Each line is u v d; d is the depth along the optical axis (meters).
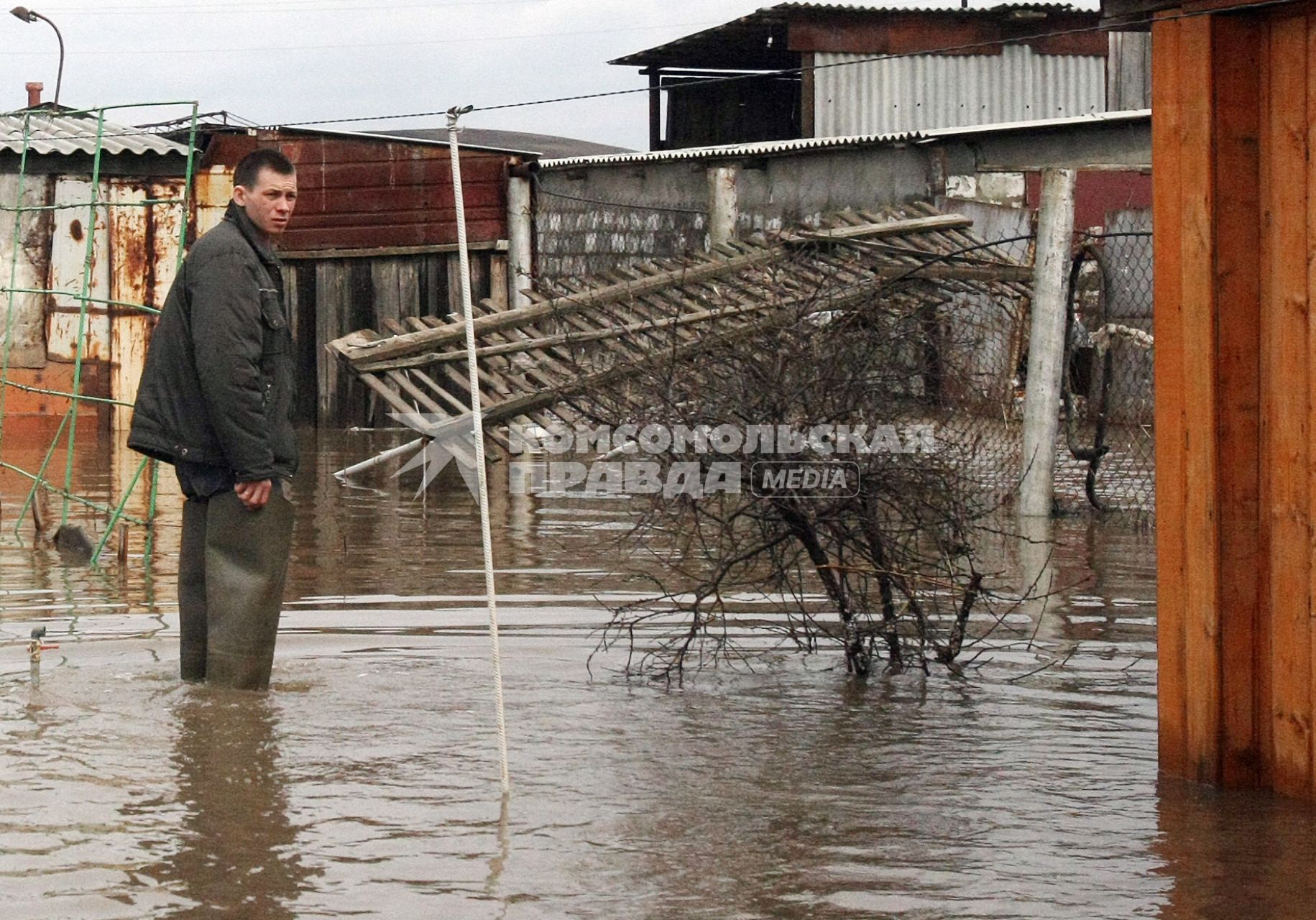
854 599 6.75
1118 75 23.27
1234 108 4.65
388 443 17.42
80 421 17.47
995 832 4.38
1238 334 4.68
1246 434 4.71
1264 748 4.78
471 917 3.71
